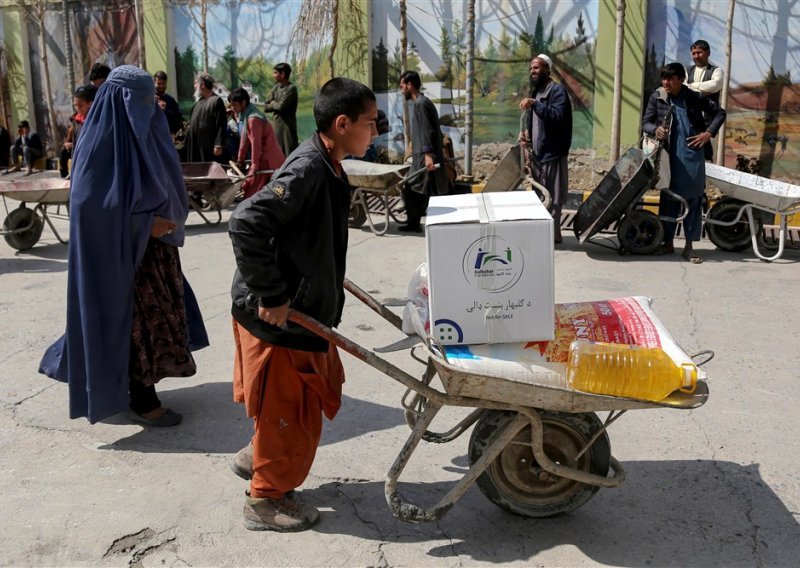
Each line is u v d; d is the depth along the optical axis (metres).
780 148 9.38
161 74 11.00
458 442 3.90
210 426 4.10
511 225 2.77
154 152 3.83
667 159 7.32
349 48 11.53
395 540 3.08
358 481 3.53
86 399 3.83
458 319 2.85
